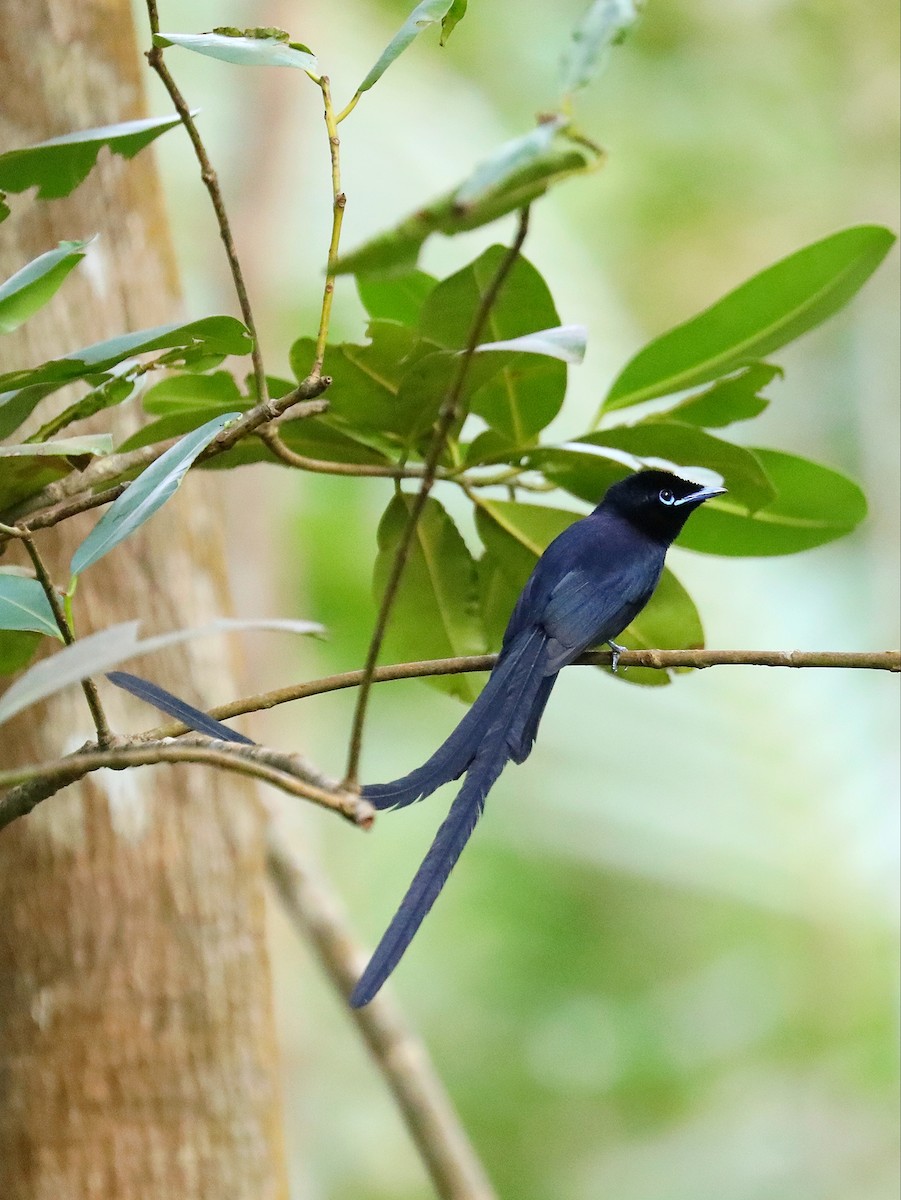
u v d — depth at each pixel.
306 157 17.09
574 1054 14.35
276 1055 6.97
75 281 6.60
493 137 17.11
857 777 13.17
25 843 6.34
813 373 16.61
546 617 6.44
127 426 6.67
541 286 5.28
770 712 13.40
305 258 17.09
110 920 6.40
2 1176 6.25
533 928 14.90
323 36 16.92
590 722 13.52
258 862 7.01
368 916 15.80
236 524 14.63
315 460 6.02
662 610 6.98
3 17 6.63
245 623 4.04
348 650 16.19
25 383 4.79
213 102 16.94
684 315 17.19
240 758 3.78
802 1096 13.64
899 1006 13.41
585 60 3.46
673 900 14.73
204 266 16.25
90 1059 6.32
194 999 6.54
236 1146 6.60
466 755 5.78
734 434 16.48
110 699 6.53
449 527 6.25
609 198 17.38
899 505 15.52
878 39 16.88
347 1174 15.19
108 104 6.77
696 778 13.20
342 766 16.16
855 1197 13.25
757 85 17.27
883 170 17.09
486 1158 14.05
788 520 6.70
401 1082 8.47
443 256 15.43
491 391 5.75
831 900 13.15
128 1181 6.32
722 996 14.10
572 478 6.37
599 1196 13.78
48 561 6.47
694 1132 13.84
